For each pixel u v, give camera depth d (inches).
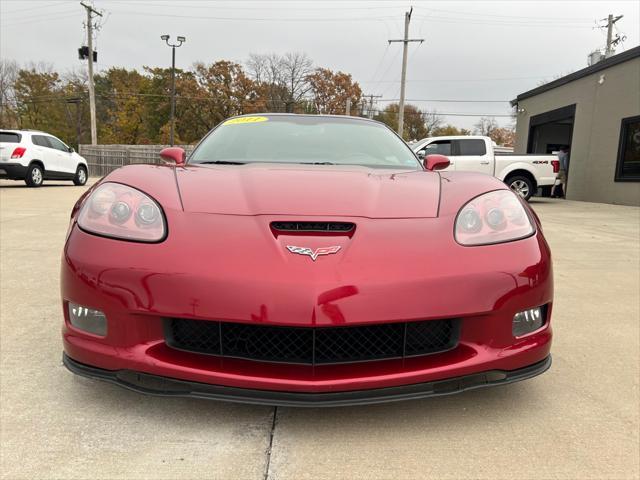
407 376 57.9
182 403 69.0
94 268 59.9
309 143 106.2
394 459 57.1
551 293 65.7
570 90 594.6
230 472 54.1
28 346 87.8
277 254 58.6
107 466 54.5
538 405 70.7
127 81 2174.0
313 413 67.2
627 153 492.7
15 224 238.2
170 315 57.3
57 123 2145.7
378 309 56.7
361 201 68.9
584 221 324.8
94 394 70.8
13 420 63.3
